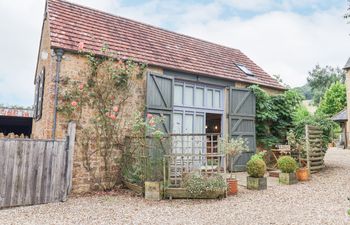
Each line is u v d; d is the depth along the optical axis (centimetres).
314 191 798
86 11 1060
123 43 999
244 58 1495
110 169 837
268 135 1255
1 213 584
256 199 708
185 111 1047
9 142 639
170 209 618
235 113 1149
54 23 877
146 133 814
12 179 637
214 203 670
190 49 1248
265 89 1295
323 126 1186
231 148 776
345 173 1080
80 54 823
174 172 741
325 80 4788
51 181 684
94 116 825
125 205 652
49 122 761
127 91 883
